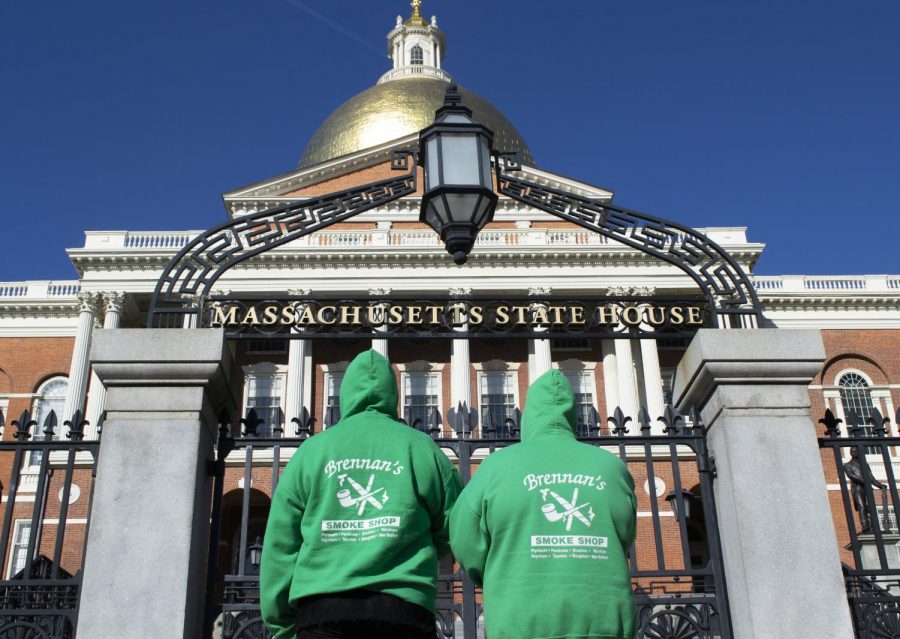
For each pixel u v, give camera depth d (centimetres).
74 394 4150
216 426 630
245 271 4328
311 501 445
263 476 3516
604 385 4394
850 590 604
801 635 533
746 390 600
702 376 611
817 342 607
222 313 635
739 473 577
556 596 407
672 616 588
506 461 442
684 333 653
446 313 650
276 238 674
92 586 528
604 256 4384
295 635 455
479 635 1095
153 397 581
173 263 652
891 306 4628
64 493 582
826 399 4453
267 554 451
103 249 4369
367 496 441
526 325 648
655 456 3478
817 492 572
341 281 4338
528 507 426
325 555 432
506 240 4466
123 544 539
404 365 4397
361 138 5778
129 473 558
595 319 650
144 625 520
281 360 4419
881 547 598
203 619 573
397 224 4634
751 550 555
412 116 5828
